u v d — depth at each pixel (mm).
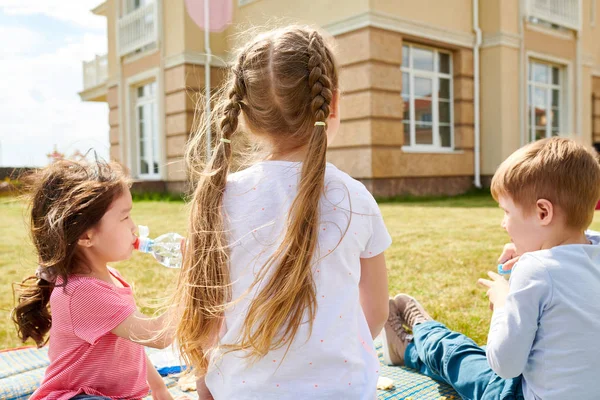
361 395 1127
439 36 9016
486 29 9734
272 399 1108
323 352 1102
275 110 1225
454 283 3225
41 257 1455
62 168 1491
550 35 10695
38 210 1458
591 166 1326
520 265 1314
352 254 1157
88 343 1429
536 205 1339
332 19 8555
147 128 11711
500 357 1307
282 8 9383
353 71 8297
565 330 1240
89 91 14102
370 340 1238
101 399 1379
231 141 1276
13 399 1753
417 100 9141
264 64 1239
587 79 11773
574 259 1275
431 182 9125
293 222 1101
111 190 1460
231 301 1179
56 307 1428
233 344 1158
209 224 1199
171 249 1643
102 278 1513
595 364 1226
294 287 1072
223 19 10414
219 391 1209
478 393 1557
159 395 1689
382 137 8250
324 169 1143
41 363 2066
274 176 1188
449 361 1682
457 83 9500
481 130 9922
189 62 10117
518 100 9953
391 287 3154
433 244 4414
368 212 1191
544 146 1386
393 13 8312
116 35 12023
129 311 1415
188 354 1274
